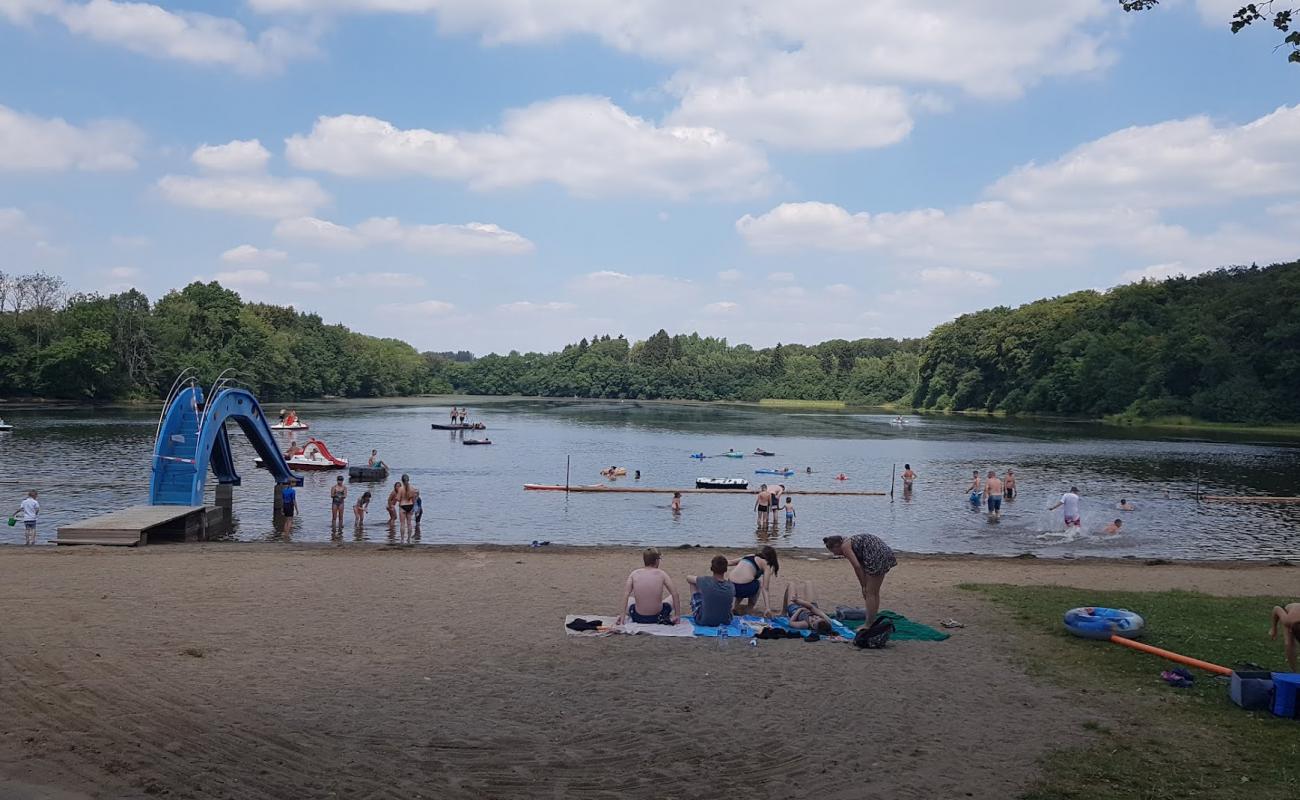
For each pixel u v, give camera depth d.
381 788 7.96
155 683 10.75
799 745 9.35
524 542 30.78
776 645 13.59
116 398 122.94
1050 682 11.80
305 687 10.87
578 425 112.25
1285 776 8.64
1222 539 33.53
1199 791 8.27
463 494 44.25
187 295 150.88
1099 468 61.22
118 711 9.67
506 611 15.80
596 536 32.53
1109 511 40.88
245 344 146.25
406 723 9.70
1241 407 112.06
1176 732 9.91
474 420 121.25
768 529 35.19
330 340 184.75
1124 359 127.62
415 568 20.84
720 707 10.55
